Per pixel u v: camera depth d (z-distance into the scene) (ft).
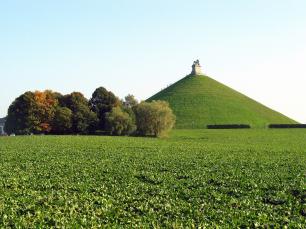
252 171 131.75
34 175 116.57
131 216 70.90
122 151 200.54
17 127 423.64
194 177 116.16
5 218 67.21
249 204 81.66
